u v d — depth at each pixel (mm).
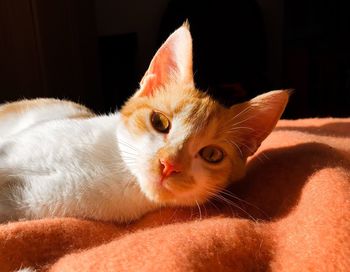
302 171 327
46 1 620
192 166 328
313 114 965
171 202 335
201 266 253
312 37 964
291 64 983
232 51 977
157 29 1063
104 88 968
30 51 583
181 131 327
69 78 705
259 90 957
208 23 979
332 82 956
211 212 333
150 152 323
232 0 975
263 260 271
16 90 565
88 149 339
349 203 272
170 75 358
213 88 891
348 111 948
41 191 320
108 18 1069
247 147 365
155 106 339
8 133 447
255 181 354
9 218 320
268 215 314
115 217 337
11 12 551
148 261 251
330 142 420
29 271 266
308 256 253
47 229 290
